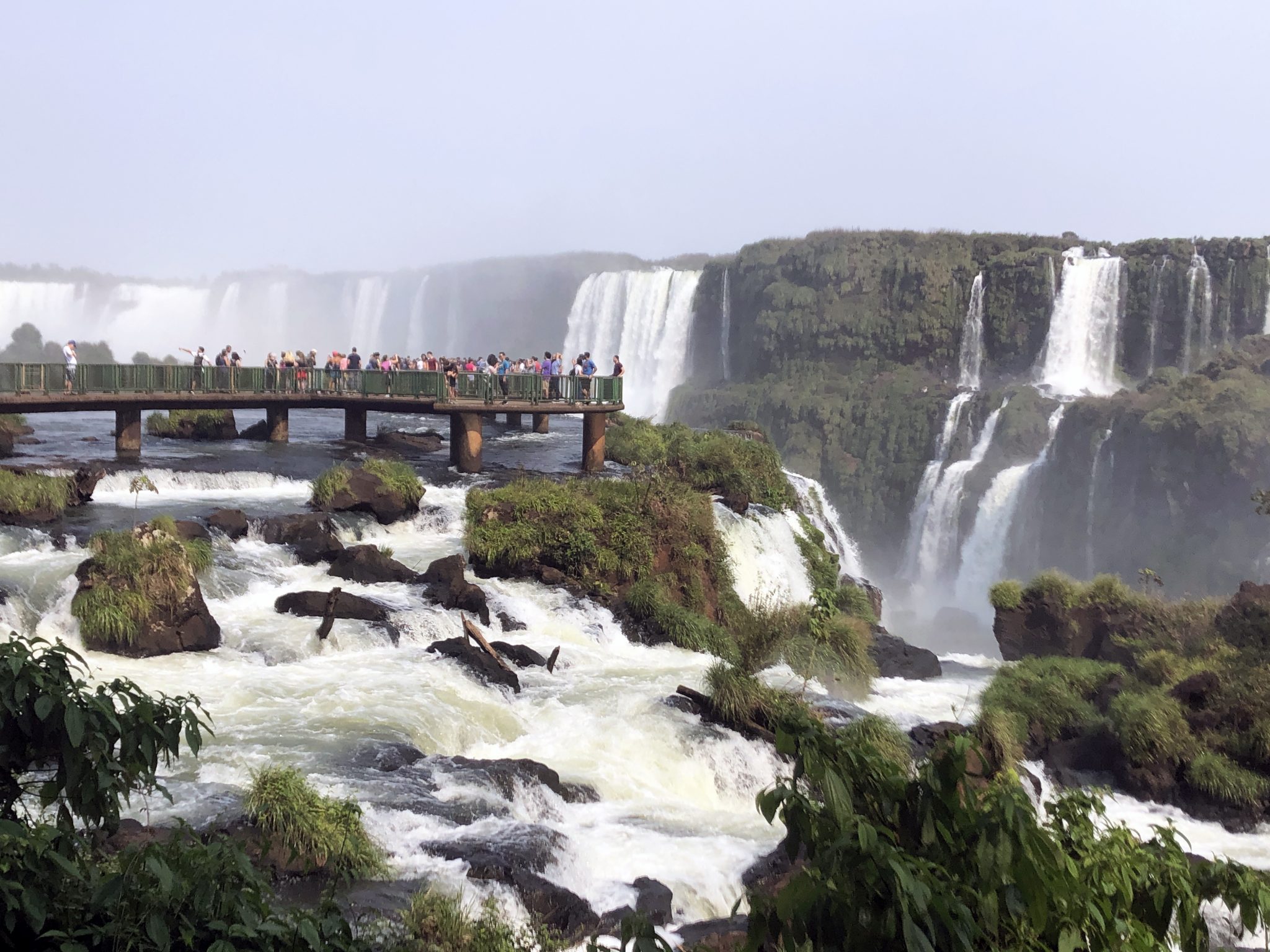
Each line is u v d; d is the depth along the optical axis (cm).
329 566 2541
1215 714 2339
